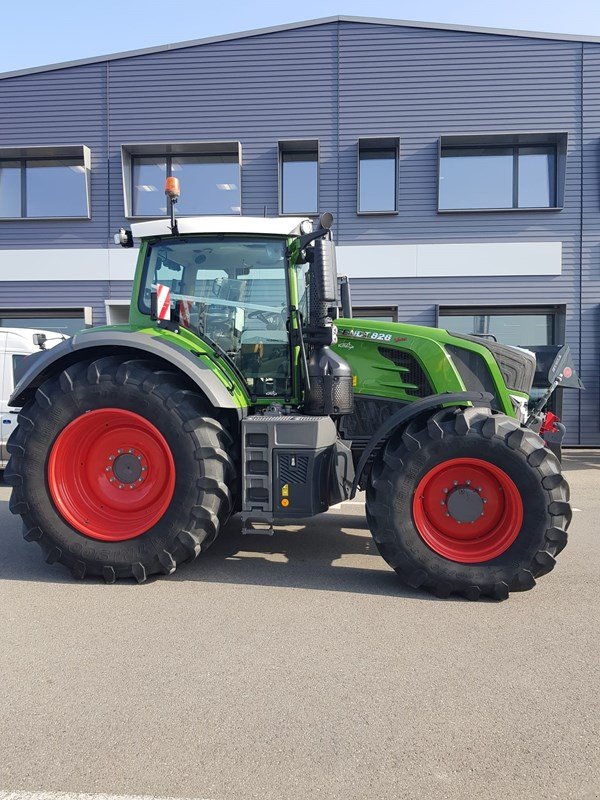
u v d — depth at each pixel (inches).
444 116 422.9
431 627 115.4
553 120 417.7
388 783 70.6
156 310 143.5
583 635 112.1
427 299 426.6
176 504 136.9
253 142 433.1
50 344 285.4
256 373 157.5
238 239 154.6
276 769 72.9
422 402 133.9
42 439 141.2
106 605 126.3
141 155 447.2
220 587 137.6
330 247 138.1
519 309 428.8
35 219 437.1
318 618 119.5
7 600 129.4
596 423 418.9
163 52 434.3
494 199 430.3
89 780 71.3
